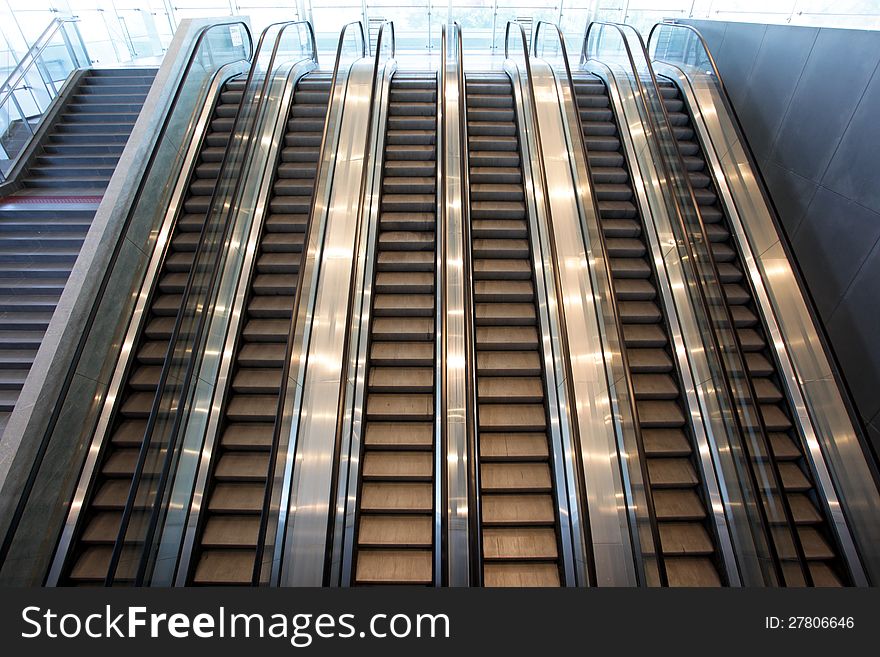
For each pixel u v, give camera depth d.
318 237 5.13
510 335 5.04
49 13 9.45
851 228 4.92
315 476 4.04
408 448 4.54
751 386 4.12
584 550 3.59
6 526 3.79
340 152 5.98
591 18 11.20
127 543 3.60
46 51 8.17
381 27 7.36
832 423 4.36
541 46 8.70
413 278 5.37
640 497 3.75
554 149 6.08
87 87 8.52
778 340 4.84
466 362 4.10
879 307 4.56
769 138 6.24
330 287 4.95
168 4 11.33
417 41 12.20
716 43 7.62
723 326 4.57
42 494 3.92
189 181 6.08
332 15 11.73
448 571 3.46
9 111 7.15
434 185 5.91
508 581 4.00
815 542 4.07
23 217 6.33
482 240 5.62
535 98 6.60
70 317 4.63
